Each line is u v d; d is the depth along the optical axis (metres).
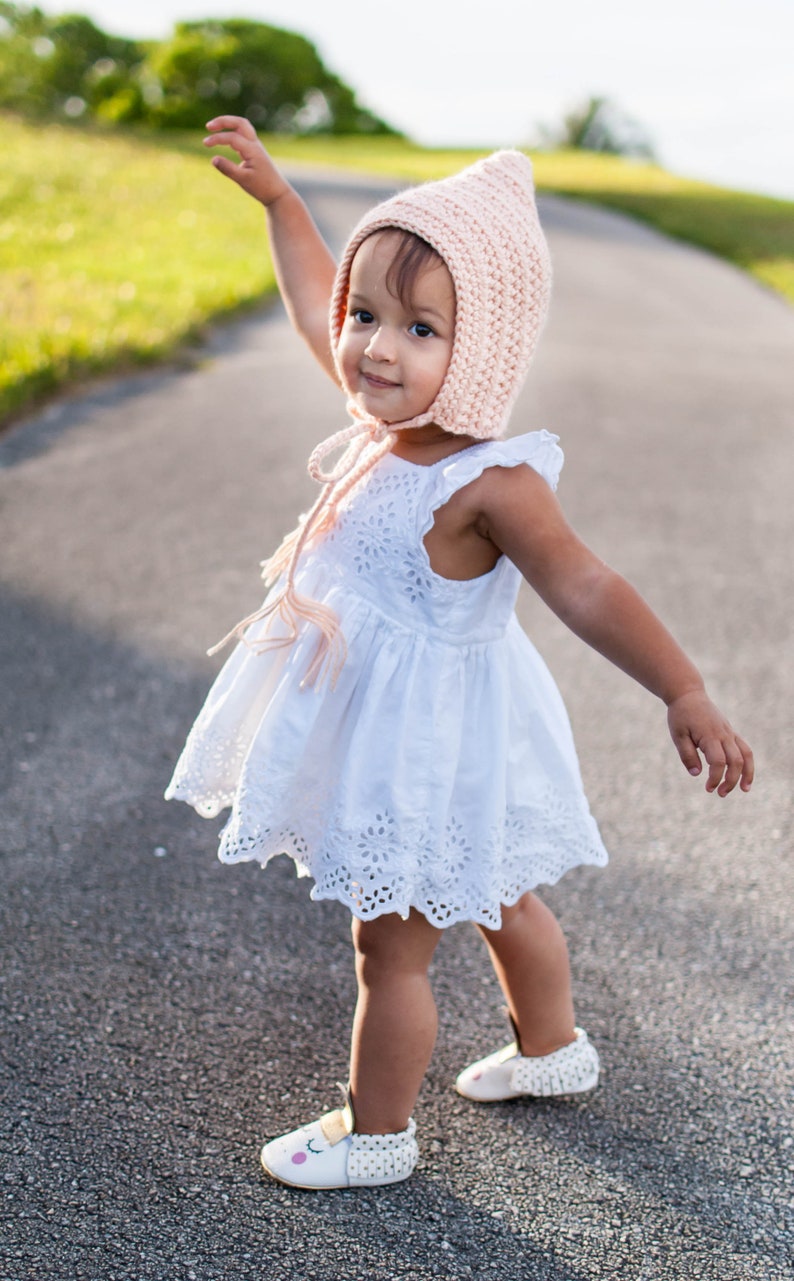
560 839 2.00
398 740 1.82
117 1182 1.89
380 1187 1.93
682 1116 2.11
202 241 12.86
